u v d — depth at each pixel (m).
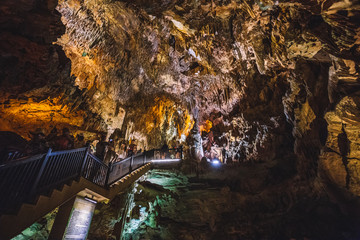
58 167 4.38
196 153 15.74
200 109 17.45
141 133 16.61
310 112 9.10
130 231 10.73
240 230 11.32
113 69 13.01
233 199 12.13
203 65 13.52
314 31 5.18
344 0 3.68
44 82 6.02
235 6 8.84
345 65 5.31
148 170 11.64
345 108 6.49
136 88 15.62
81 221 5.68
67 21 9.26
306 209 10.34
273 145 12.28
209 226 12.29
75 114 10.33
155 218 12.36
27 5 4.46
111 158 8.69
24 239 5.85
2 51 4.52
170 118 18.45
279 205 11.27
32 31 4.83
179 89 16.69
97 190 5.95
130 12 9.94
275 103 12.02
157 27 11.23
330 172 8.41
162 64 14.45
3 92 5.49
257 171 12.58
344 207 8.79
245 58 11.54
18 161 3.27
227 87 14.17
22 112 7.91
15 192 3.23
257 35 9.47
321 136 8.98
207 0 8.71
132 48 12.64
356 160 7.54
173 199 12.93
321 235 9.03
